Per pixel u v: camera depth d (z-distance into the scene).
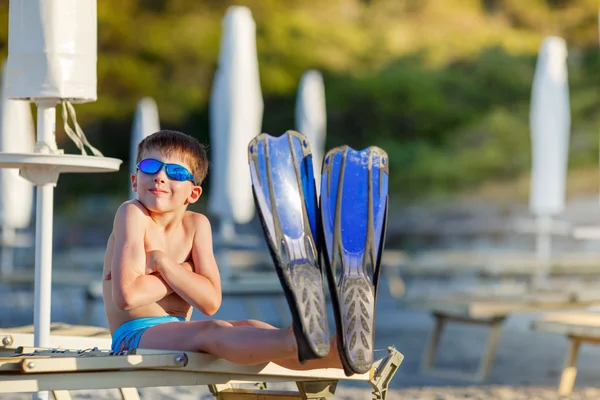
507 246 22.39
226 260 10.27
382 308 12.30
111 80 28.16
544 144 12.38
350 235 3.04
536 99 12.47
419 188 27.14
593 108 27.97
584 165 26.00
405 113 29.03
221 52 10.00
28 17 4.05
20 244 13.02
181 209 3.47
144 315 3.33
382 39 29.89
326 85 29.22
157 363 2.95
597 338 5.97
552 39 12.45
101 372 2.90
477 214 25.05
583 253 19.91
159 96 28.44
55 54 4.04
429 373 7.12
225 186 9.77
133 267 3.26
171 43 28.55
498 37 30.05
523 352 8.41
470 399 5.89
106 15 28.20
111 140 28.09
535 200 12.49
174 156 3.39
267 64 29.09
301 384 3.37
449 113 28.95
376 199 3.15
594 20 29.75
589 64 29.33
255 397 3.62
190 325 3.18
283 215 2.95
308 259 2.94
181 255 3.44
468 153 28.00
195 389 6.16
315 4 29.83
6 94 4.14
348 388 6.29
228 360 3.07
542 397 5.96
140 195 3.40
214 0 28.95
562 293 7.58
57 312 10.94
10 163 3.91
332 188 3.07
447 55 29.81
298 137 3.11
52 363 2.76
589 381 6.74
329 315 10.08
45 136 4.12
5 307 11.66
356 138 29.12
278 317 10.91
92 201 26.73
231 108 9.79
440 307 7.13
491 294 7.83
